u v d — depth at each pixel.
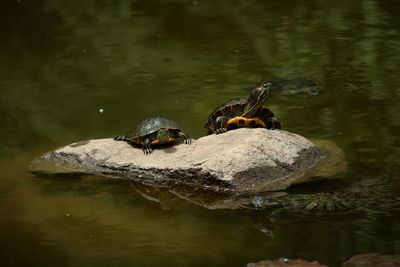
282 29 21.75
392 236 7.95
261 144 10.28
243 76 16.67
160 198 9.73
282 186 9.74
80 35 22.00
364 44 19.25
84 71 17.83
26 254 7.91
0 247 8.13
